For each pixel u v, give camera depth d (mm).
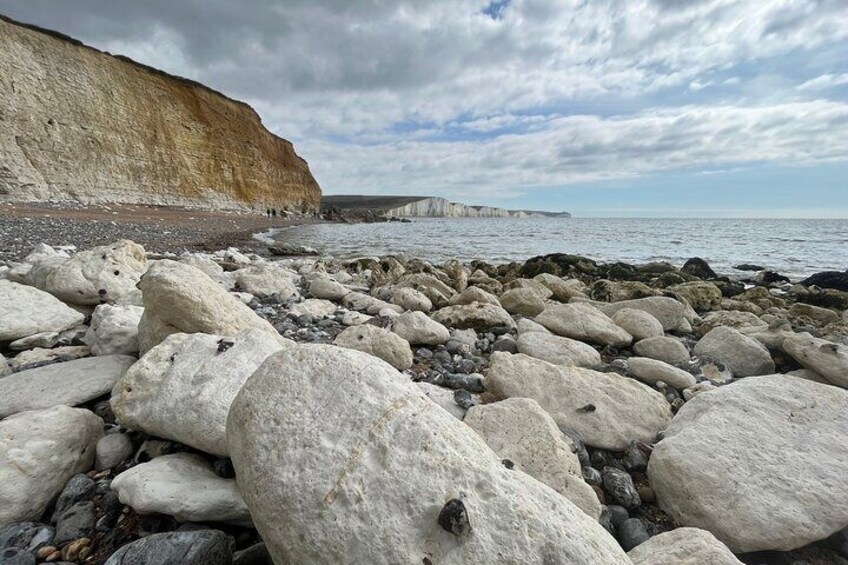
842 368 4043
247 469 1716
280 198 52688
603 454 3139
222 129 42750
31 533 2018
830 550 2311
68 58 28719
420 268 13539
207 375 2658
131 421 2590
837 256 23859
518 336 5777
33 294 4562
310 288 8562
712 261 21578
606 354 5559
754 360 4914
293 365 1993
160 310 3494
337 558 1469
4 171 23281
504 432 2836
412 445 1694
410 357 4648
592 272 14922
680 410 3223
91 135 29031
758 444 2641
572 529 1577
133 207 29797
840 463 2496
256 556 1905
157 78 36531
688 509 2480
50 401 2973
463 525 1479
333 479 1589
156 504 1973
